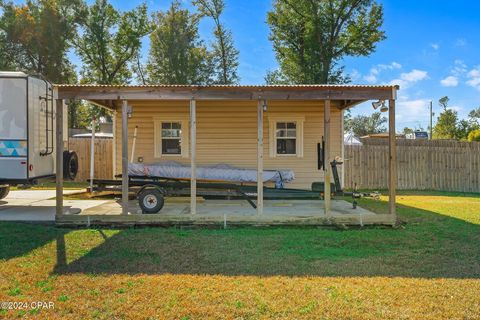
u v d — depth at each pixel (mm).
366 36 23750
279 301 3402
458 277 4117
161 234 6125
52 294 3547
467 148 14516
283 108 10961
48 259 4664
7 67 24500
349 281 3953
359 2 23109
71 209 8070
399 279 4031
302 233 6328
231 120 10961
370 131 54000
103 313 3150
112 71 27562
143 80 29109
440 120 35500
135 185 8094
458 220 7582
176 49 27547
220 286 3771
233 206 8531
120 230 6492
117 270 4270
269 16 24812
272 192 8398
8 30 24516
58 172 6820
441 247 5426
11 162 7723
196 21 28094
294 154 11031
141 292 3604
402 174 14391
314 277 4074
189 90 6852
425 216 8039
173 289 3684
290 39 24484
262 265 4516
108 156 14883
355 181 14164
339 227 6926
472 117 40219
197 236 6016
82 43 26391
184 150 10945
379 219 6961
